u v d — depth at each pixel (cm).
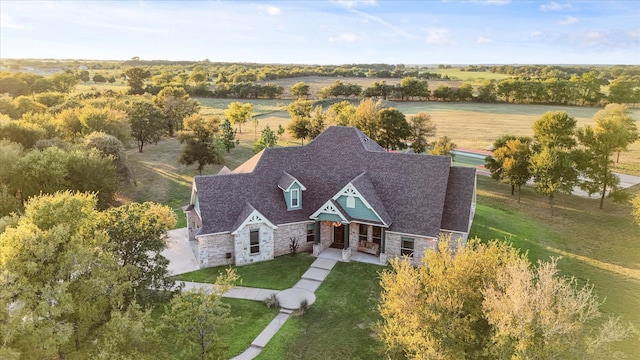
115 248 2347
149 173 6762
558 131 6788
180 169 7062
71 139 6906
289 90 19812
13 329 1530
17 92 14025
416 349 1823
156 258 2530
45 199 2241
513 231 4459
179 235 4306
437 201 3659
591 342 1692
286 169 4103
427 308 1842
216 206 3672
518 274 1684
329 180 4047
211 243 3569
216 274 3456
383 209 3712
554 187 5300
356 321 2803
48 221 2155
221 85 18650
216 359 2106
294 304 2988
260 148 7462
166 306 2455
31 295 1714
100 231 2314
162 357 1980
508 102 17075
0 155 4466
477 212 5078
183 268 3566
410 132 8550
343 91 17762
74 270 1856
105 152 5625
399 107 15712
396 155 4016
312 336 2648
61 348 1942
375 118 8644
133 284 2322
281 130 9812
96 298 1947
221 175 3844
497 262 1984
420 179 3809
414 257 3619
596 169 5609
